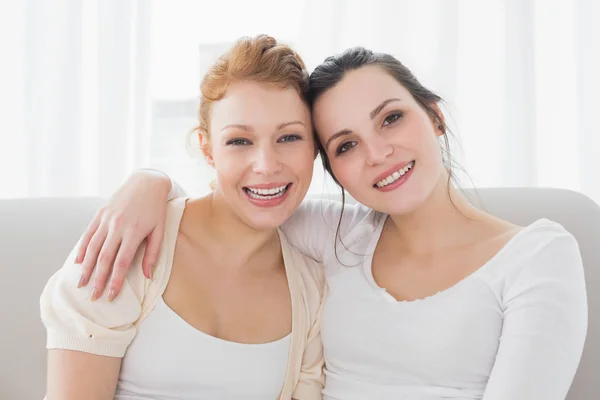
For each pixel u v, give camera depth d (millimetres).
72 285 1022
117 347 1024
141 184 1174
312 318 1198
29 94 2127
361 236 1241
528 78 1960
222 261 1158
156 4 2121
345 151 1136
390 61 1138
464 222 1135
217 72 1107
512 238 1060
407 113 1101
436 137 1146
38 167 2139
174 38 2127
